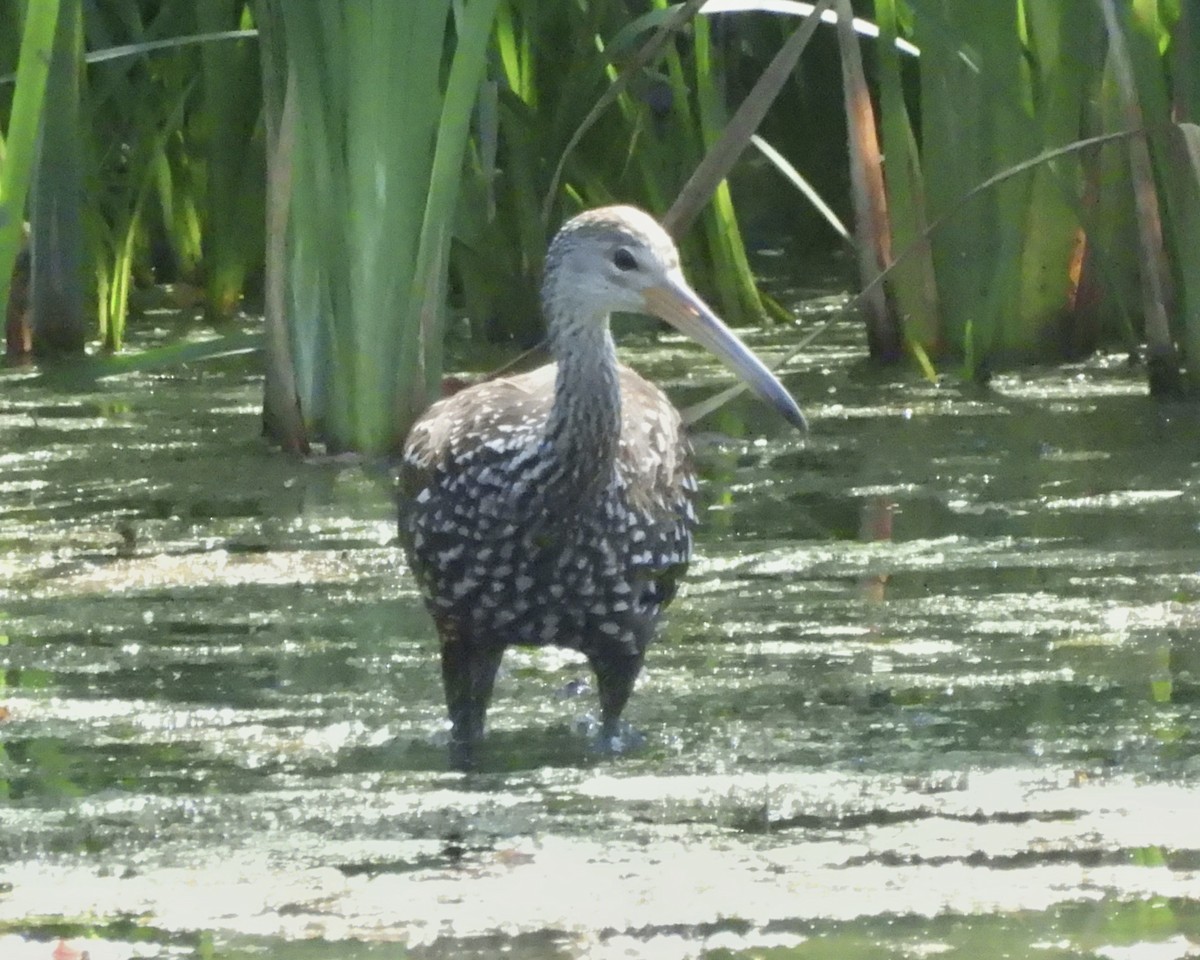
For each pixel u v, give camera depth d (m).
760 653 10.48
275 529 12.47
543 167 16.92
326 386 14.23
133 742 9.40
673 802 8.66
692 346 17.80
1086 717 9.53
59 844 8.24
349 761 9.20
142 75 17.64
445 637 9.64
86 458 14.19
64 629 10.84
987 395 15.48
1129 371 16.03
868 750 9.20
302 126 13.57
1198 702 9.70
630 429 9.49
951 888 7.68
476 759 9.26
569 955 7.13
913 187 16.11
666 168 17.61
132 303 19.31
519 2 16.62
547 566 9.30
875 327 16.50
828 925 7.36
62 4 16.19
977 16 15.01
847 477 13.50
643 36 17.48
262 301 19.47
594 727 9.66
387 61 13.21
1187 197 14.69
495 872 7.90
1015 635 10.64
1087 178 15.88
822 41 20.02
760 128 20.61
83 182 17.11
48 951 7.20
